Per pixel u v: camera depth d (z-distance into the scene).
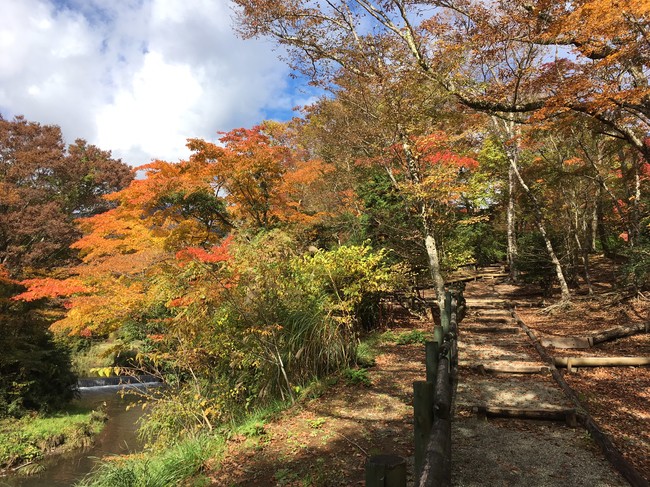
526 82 8.81
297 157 19.61
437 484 2.22
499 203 20.81
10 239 21.77
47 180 26.53
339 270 9.35
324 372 7.41
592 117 8.88
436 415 3.13
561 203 16.28
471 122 12.08
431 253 11.20
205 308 7.31
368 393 6.46
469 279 21.98
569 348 8.66
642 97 7.44
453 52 9.49
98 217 14.81
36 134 27.11
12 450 10.30
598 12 6.43
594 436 4.51
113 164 30.44
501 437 4.68
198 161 12.86
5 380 13.06
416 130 10.69
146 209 13.65
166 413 7.08
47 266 22.20
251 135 13.46
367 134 11.55
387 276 9.84
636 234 12.95
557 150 14.38
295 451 4.89
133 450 10.30
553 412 5.09
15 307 13.81
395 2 9.94
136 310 10.02
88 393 17.05
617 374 6.88
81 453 10.77
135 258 10.70
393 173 13.70
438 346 4.34
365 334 10.27
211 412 6.74
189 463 4.98
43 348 15.06
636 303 11.92
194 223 12.96
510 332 10.72
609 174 15.52
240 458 4.92
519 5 8.51
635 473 3.66
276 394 6.93
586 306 12.86
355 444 4.84
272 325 6.98
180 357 7.43
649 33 6.89
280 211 14.71
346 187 16.45
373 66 10.61
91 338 21.77
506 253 26.48
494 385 6.44
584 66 7.83
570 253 16.58
